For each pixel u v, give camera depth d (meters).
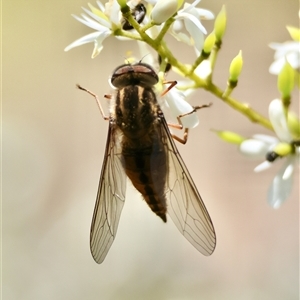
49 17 0.29
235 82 0.16
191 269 0.20
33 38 0.29
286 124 0.16
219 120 0.25
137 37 0.15
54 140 0.28
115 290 0.20
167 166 0.16
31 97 0.29
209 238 0.15
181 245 0.20
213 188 0.25
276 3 0.26
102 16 0.15
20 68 0.29
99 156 0.27
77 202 0.23
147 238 0.20
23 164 0.22
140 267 0.20
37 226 0.21
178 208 0.16
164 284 0.20
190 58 0.22
